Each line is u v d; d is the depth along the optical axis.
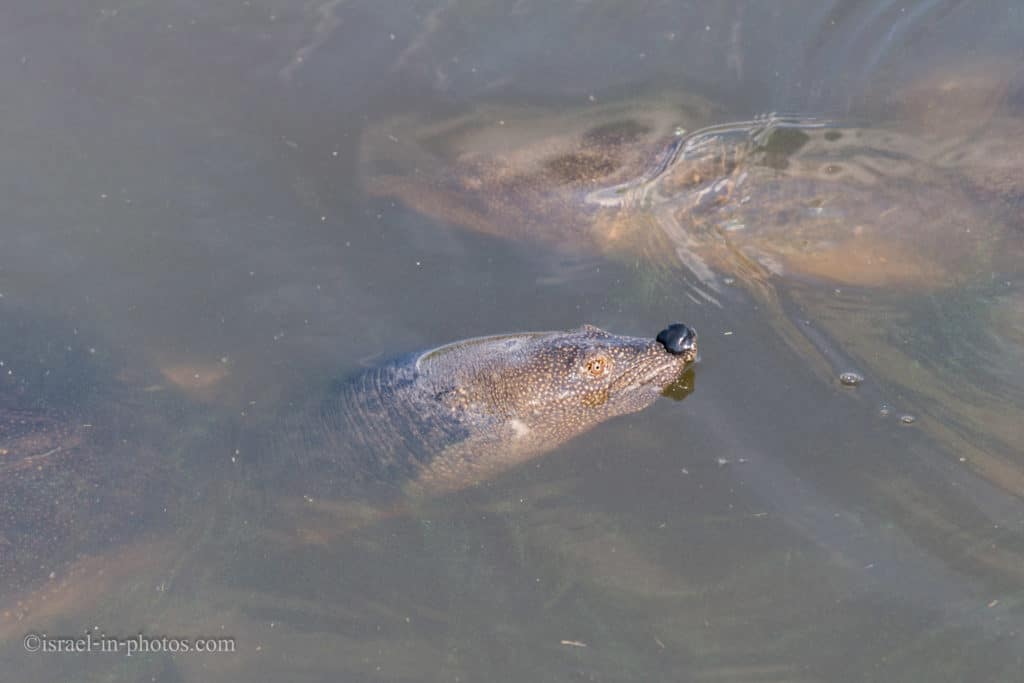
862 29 9.78
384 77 9.31
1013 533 5.77
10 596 5.96
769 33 9.80
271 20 9.85
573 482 6.37
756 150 8.73
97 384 6.97
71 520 6.21
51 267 7.74
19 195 8.17
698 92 9.27
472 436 6.48
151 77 9.21
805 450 6.30
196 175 8.39
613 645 5.54
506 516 6.25
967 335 6.93
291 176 8.41
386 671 5.55
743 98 9.19
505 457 6.52
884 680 5.21
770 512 6.00
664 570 5.83
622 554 5.94
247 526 6.25
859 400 6.57
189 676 5.62
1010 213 7.70
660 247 7.93
